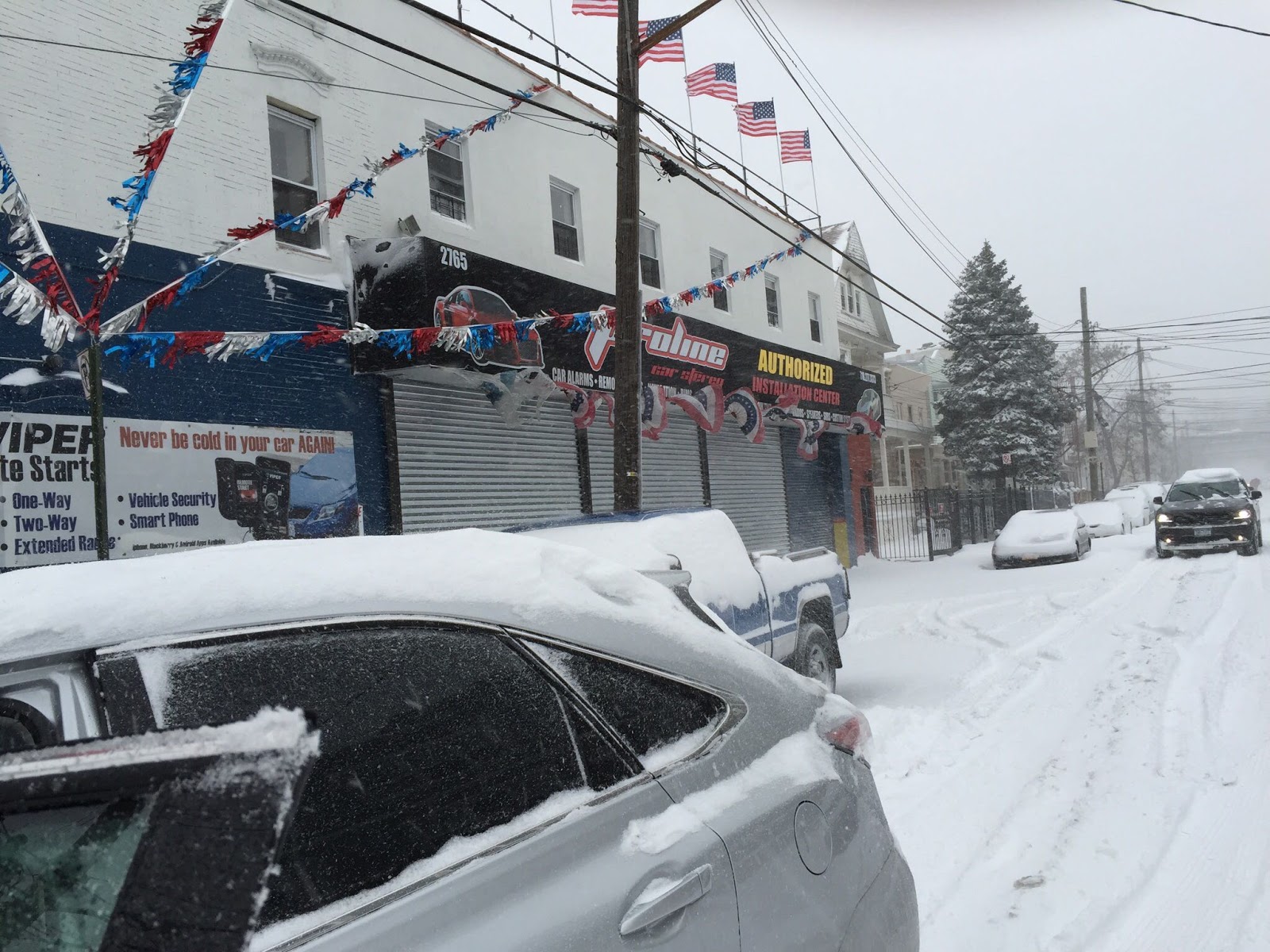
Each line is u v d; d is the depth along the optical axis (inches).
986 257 1444.4
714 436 713.6
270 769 40.2
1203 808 183.3
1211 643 343.0
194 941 37.3
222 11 198.2
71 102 307.4
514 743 74.9
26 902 43.8
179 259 334.3
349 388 395.2
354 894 60.9
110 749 39.9
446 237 451.8
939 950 138.7
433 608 77.2
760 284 770.2
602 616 87.7
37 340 291.4
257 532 350.0
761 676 98.9
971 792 205.3
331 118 399.5
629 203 366.0
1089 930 140.1
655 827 76.2
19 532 282.5
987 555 913.5
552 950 63.1
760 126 658.8
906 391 1659.7
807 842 87.7
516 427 498.0
